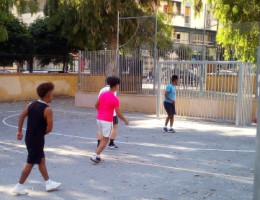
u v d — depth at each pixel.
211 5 18.83
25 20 33.00
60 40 24.09
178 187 6.27
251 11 17.62
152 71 16.17
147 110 16.27
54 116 14.99
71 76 23.66
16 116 15.04
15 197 5.75
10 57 21.69
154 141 10.10
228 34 17.31
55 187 6.02
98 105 7.85
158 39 21.20
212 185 6.39
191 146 9.54
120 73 16.91
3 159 8.10
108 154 8.58
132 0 20.86
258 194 4.05
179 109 14.70
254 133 11.52
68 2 21.20
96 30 20.53
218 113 13.90
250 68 13.35
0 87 20.39
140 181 6.59
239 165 7.73
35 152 5.76
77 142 9.93
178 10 44.09
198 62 14.12
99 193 5.96
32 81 21.72
